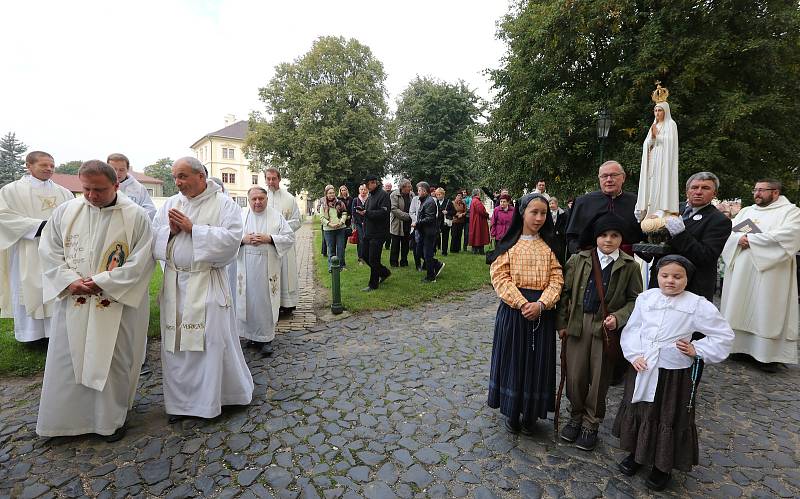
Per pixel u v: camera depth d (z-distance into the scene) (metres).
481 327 5.44
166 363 3.08
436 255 10.92
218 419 3.12
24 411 3.20
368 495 2.32
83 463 2.58
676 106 9.48
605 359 2.70
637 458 2.39
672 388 2.34
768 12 9.42
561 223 4.22
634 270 2.69
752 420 3.27
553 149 11.19
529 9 12.62
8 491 2.31
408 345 4.74
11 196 4.09
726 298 4.66
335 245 8.84
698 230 3.31
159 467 2.55
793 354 4.26
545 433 3.00
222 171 55.31
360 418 3.15
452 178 31.77
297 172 28.45
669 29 9.99
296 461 2.62
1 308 4.24
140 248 2.94
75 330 2.70
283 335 5.03
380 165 31.67
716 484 2.48
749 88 10.24
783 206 4.38
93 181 2.69
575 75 11.99
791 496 2.39
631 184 10.34
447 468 2.58
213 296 3.08
